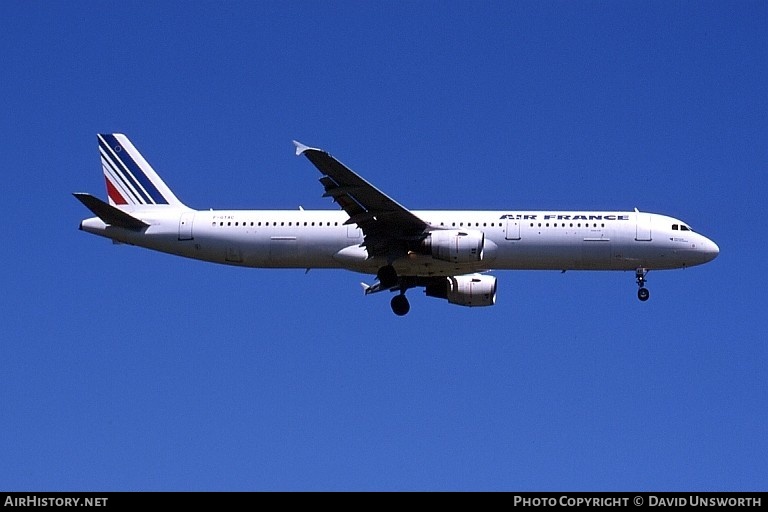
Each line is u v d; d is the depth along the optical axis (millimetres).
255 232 150875
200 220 152750
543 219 148500
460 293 153750
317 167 131125
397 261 144625
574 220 148375
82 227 154000
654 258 147625
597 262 148250
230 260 152625
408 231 142875
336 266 150875
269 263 152000
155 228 152875
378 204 137500
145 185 160250
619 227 147625
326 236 149625
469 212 150500
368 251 145375
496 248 147875
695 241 147375
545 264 148750
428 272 146000
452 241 140875
